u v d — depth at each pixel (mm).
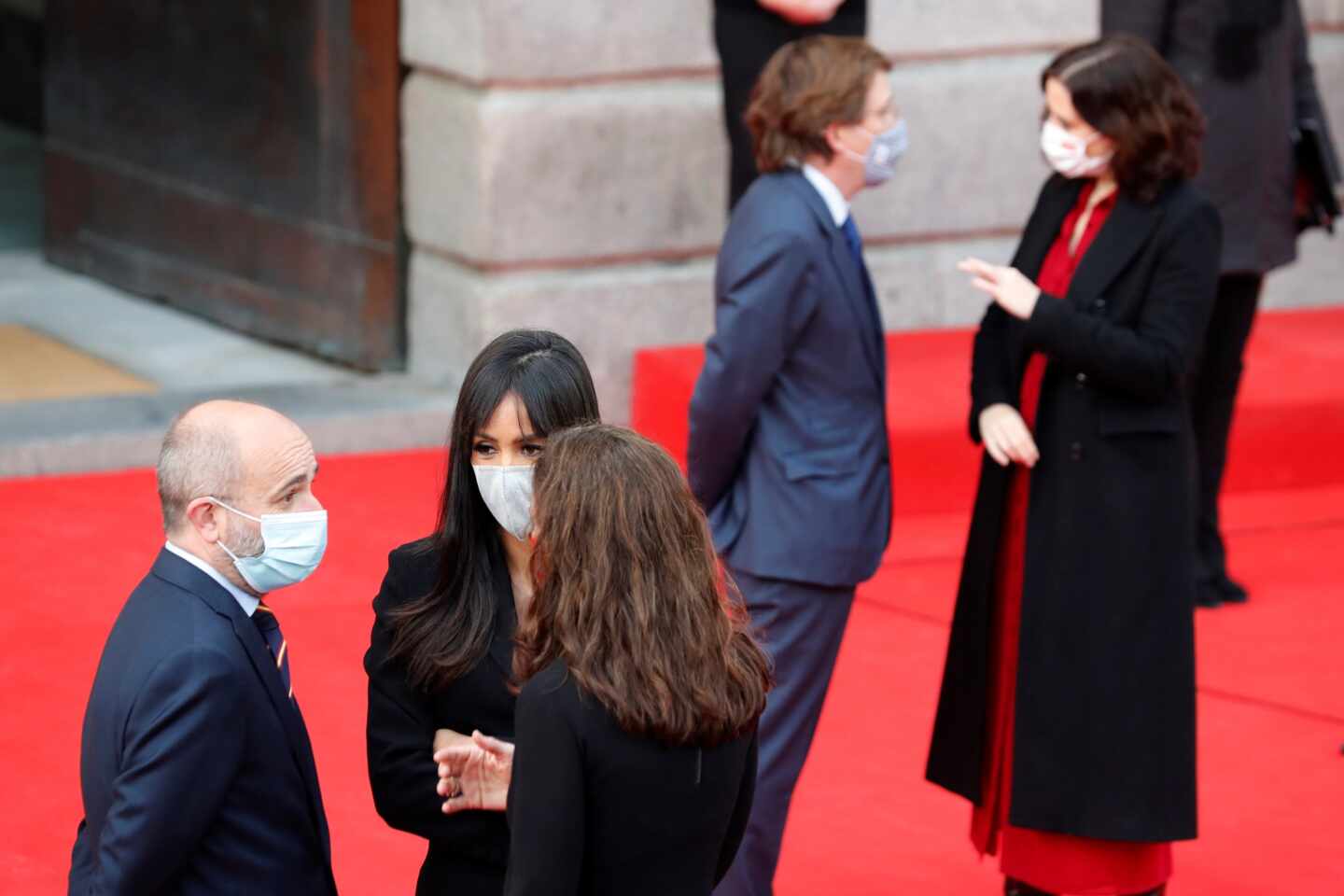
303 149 17953
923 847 10477
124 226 20484
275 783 6195
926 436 15367
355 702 11523
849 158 9156
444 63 16250
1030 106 17922
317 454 15961
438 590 6410
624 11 16188
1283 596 14414
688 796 5715
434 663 6301
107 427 15438
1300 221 14203
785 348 9016
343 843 9914
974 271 8875
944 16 17500
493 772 6203
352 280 17688
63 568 13258
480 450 6324
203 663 5961
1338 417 16438
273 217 18469
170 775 5859
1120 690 8922
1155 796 8922
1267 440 16312
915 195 17781
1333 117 19172
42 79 29641
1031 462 8961
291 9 17750
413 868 9703
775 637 9172
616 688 5543
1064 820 8961
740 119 14586
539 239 16344
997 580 9328
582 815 5602
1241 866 10352
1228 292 13719
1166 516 8969
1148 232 8828
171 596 6137
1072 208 9281
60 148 21172
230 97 18750
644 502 5676
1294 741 11984
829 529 9078
